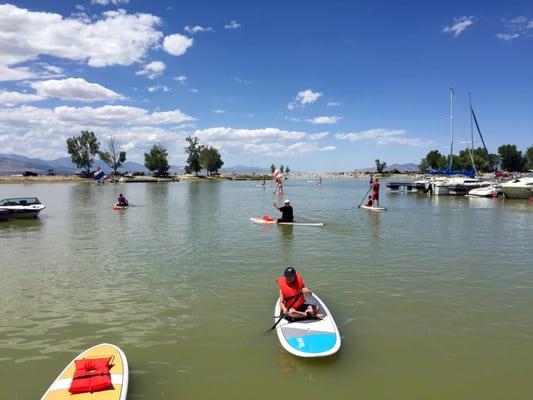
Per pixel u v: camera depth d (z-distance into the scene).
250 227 25.61
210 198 54.03
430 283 13.13
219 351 8.54
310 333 8.66
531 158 157.50
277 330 8.86
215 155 150.12
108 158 126.94
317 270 14.75
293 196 58.69
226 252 17.95
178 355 8.38
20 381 7.46
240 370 7.79
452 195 57.78
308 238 21.45
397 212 35.03
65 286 13.02
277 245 19.52
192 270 14.89
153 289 12.66
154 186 95.19
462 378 7.50
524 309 10.84
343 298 11.67
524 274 14.22
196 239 21.27
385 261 16.12
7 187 86.81
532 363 8.05
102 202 46.00
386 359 8.16
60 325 9.94
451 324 9.87
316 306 9.52
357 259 16.48
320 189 83.62
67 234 23.08
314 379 7.47
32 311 10.87
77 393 6.50
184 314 10.57
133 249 18.73
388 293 12.12
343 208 38.75
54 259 16.78
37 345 8.89
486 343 8.88
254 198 54.19
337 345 8.21
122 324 9.97
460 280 13.48
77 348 8.74
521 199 49.88
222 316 10.42
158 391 7.12
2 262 16.31
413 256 17.03
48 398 6.37
